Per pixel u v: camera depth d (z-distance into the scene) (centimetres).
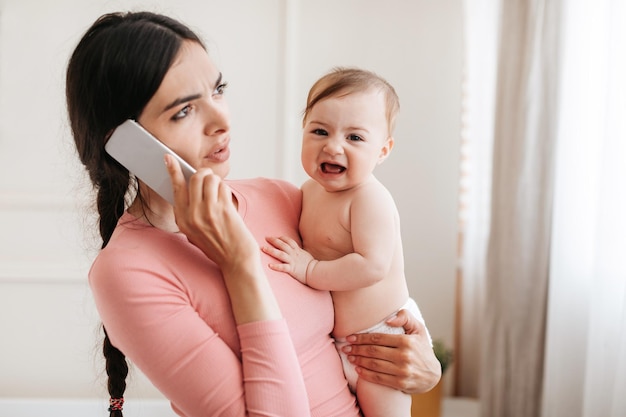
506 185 244
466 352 292
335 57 266
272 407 93
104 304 97
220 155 106
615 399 186
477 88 275
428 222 276
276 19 262
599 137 213
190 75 99
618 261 193
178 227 101
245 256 97
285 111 264
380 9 265
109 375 128
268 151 268
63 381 267
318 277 110
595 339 198
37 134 258
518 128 238
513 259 241
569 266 220
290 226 119
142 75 97
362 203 112
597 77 212
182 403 95
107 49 99
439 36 266
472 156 280
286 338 97
